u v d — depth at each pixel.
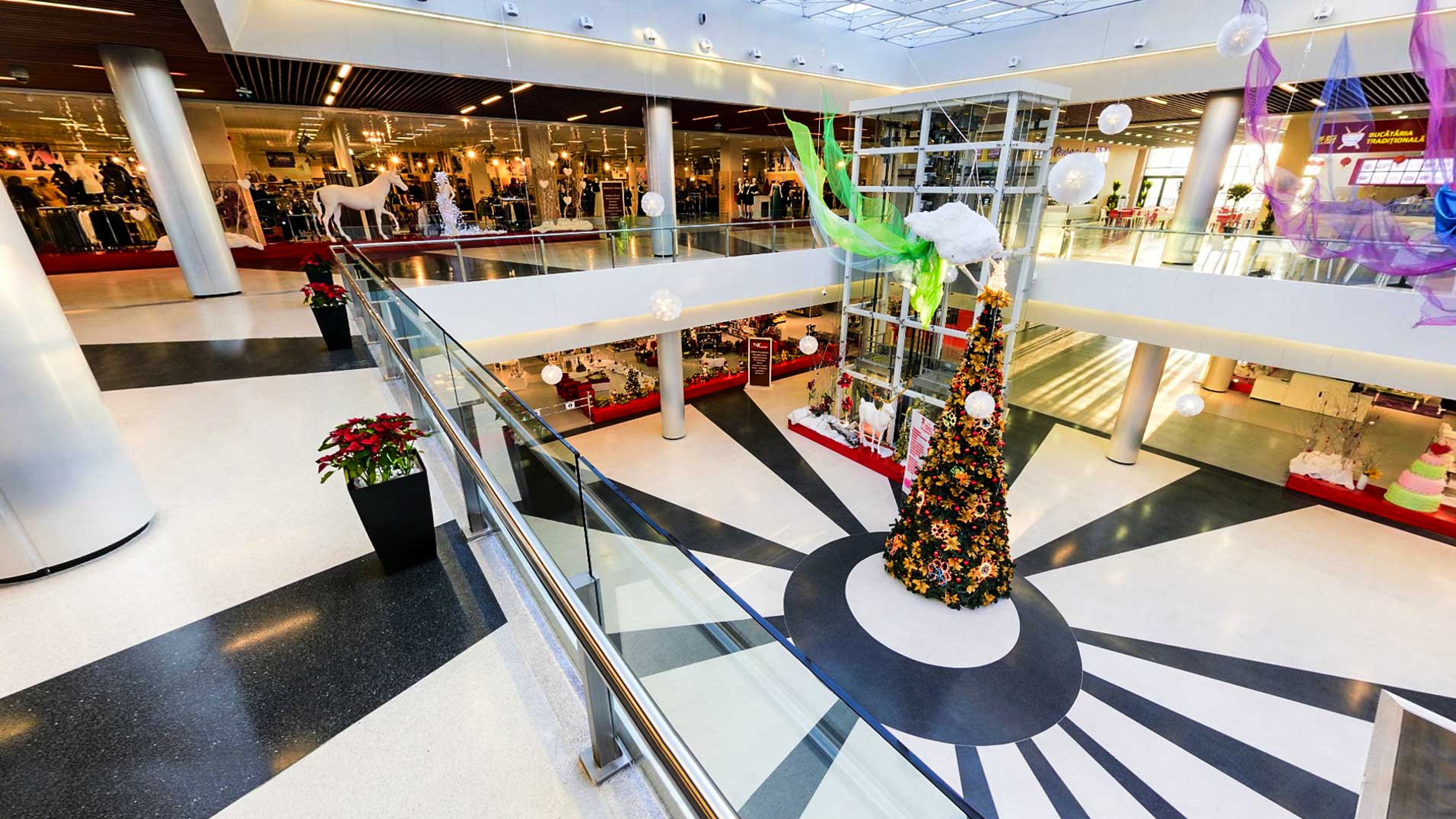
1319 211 3.78
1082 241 8.73
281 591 2.63
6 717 2.00
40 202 10.90
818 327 17.38
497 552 2.89
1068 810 4.35
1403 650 5.72
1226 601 6.42
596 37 7.72
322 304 5.72
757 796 1.69
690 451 10.37
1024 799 4.43
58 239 10.65
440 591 2.64
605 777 1.85
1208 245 7.56
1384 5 6.23
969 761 4.71
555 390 13.09
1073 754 4.77
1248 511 8.14
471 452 2.58
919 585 6.47
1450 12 5.96
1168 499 8.48
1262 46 3.24
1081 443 10.35
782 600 6.61
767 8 9.32
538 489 2.48
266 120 12.45
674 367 10.42
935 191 8.45
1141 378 9.04
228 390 4.83
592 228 10.70
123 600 2.55
